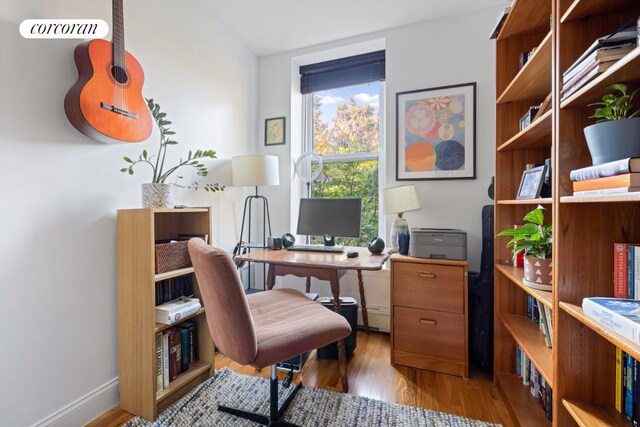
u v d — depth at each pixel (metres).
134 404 1.42
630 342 0.61
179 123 1.93
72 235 1.32
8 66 1.12
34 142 1.19
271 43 2.63
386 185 2.42
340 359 1.59
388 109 2.41
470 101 2.19
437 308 1.77
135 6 1.63
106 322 1.45
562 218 0.90
